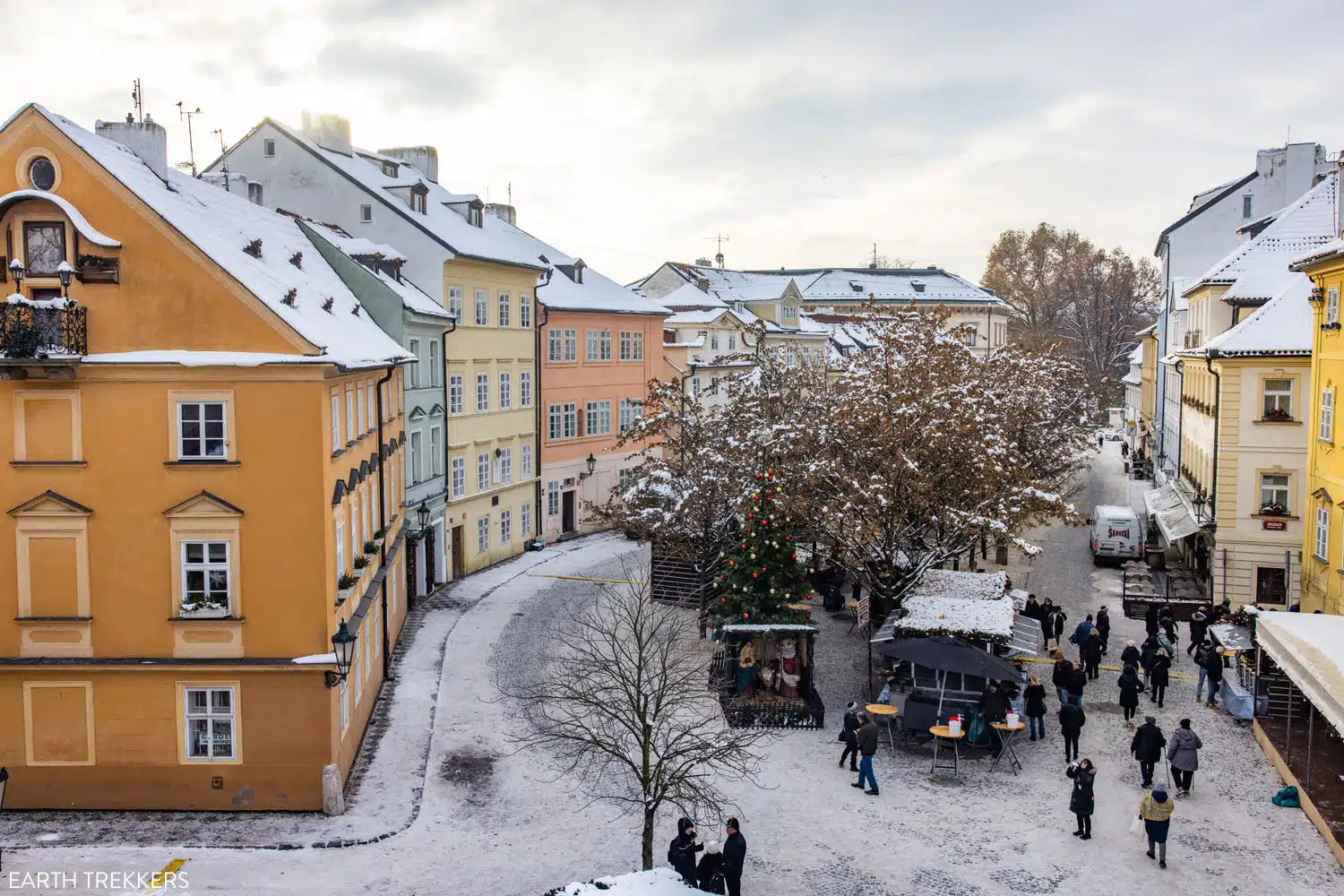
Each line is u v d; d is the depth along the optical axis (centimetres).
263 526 2039
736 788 2230
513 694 2788
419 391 3688
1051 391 5228
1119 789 2225
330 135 4394
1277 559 3656
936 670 2512
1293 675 2106
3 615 2050
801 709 2605
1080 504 6191
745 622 2708
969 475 3059
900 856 1912
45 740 2067
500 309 4475
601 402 5450
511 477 4644
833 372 7288
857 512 2961
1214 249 6488
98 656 2052
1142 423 8850
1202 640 3195
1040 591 4116
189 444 2045
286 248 2911
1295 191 6306
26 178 2008
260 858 1853
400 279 3825
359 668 2438
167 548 2042
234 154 4112
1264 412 3644
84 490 2034
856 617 3744
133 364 2003
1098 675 3056
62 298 1975
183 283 2016
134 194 1998
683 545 3619
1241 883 1808
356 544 2486
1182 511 4538
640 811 2111
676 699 2112
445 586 4050
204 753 2086
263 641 2050
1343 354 2958
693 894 1369
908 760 2400
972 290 11494
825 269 12069
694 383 6297
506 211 5606
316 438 2038
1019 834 2003
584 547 4966
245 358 2008
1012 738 2531
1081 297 11912
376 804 2119
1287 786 2209
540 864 1869
